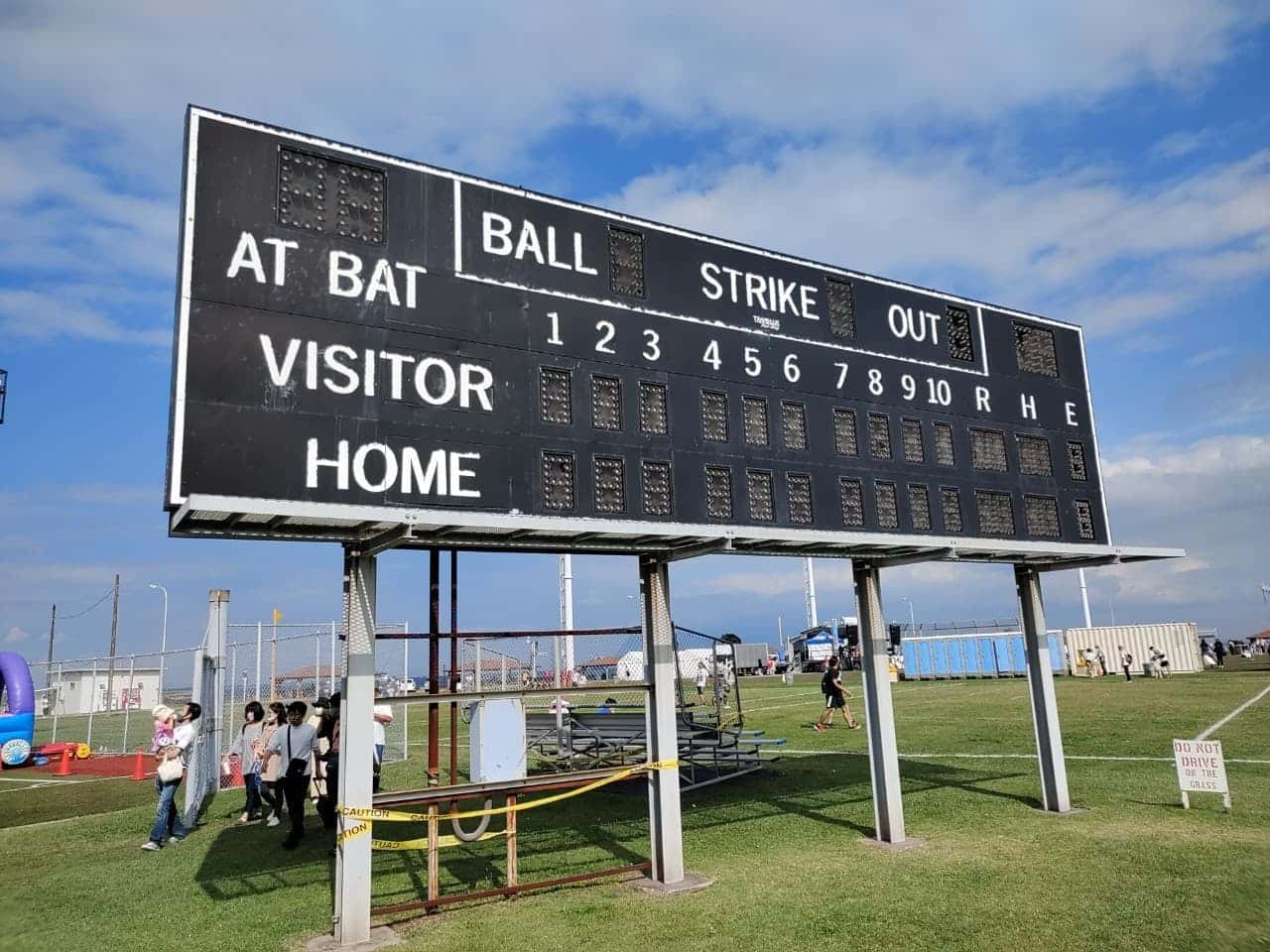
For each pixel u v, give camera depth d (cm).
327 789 1052
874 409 979
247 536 632
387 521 595
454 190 747
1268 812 1005
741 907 714
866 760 1530
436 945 643
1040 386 1160
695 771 1378
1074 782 1234
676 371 838
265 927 699
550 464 740
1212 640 4678
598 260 816
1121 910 676
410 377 685
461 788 731
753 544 856
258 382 619
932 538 901
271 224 652
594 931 663
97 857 981
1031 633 1098
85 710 4594
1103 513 1175
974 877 785
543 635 842
